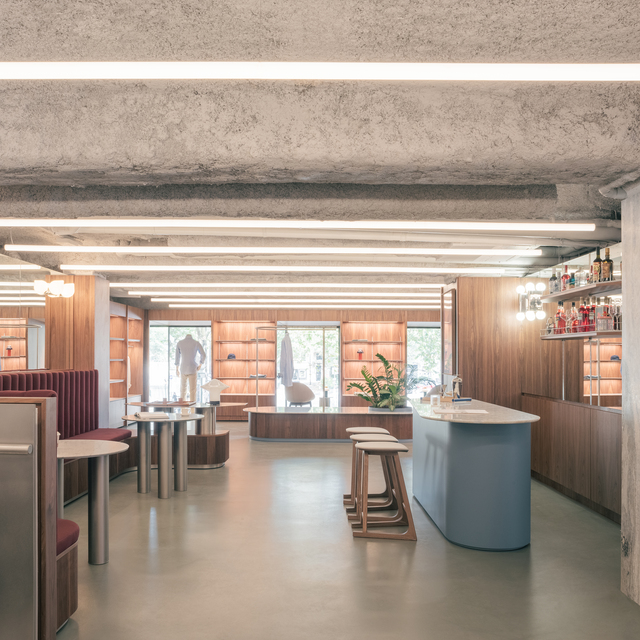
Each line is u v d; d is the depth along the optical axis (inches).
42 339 369.1
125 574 159.3
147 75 108.4
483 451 183.6
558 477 270.7
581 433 245.9
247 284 418.0
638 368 147.9
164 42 111.7
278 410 437.7
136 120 132.0
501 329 336.2
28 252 329.7
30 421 111.3
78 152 131.9
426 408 218.2
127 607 137.7
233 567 165.0
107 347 387.2
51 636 114.2
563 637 124.1
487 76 109.3
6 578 111.0
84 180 144.3
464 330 336.2
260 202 175.3
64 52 115.1
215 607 137.9
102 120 132.2
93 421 319.0
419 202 173.3
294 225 208.8
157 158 131.5
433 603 140.8
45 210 181.9
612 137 132.4
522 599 143.9
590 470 236.8
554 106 133.1
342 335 570.3
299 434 421.4
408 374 581.3
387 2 98.3
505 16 102.3
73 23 104.6
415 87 132.3
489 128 132.1
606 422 224.2
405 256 313.7
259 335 578.9
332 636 123.5
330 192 174.2
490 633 125.5
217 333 572.4
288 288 446.0
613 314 238.5
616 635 125.3
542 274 337.1
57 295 305.1
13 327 322.3
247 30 107.6
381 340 578.6
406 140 131.5
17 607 110.9
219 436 318.3
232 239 275.6
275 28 106.9
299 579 155.9
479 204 174.7
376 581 154.8
